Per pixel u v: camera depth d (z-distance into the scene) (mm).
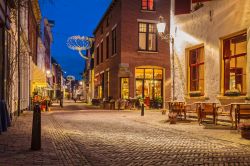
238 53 14727
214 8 16250
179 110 16578
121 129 13172
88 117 20000
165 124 15227
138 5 30719
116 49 32094
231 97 14641
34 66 30125
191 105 18016
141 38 30984
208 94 16641
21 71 22234
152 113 23875
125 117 19859
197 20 17797
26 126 13477
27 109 26062
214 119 14320
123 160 7105
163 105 30734
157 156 7539
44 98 29188
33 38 33000
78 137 10656
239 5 14406
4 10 13367
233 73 15023
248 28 13742
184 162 6875
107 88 36562
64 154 7633
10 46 16016
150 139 10281
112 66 33656
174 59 20203
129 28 30422
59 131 12234
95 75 45219
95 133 11812
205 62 16969
